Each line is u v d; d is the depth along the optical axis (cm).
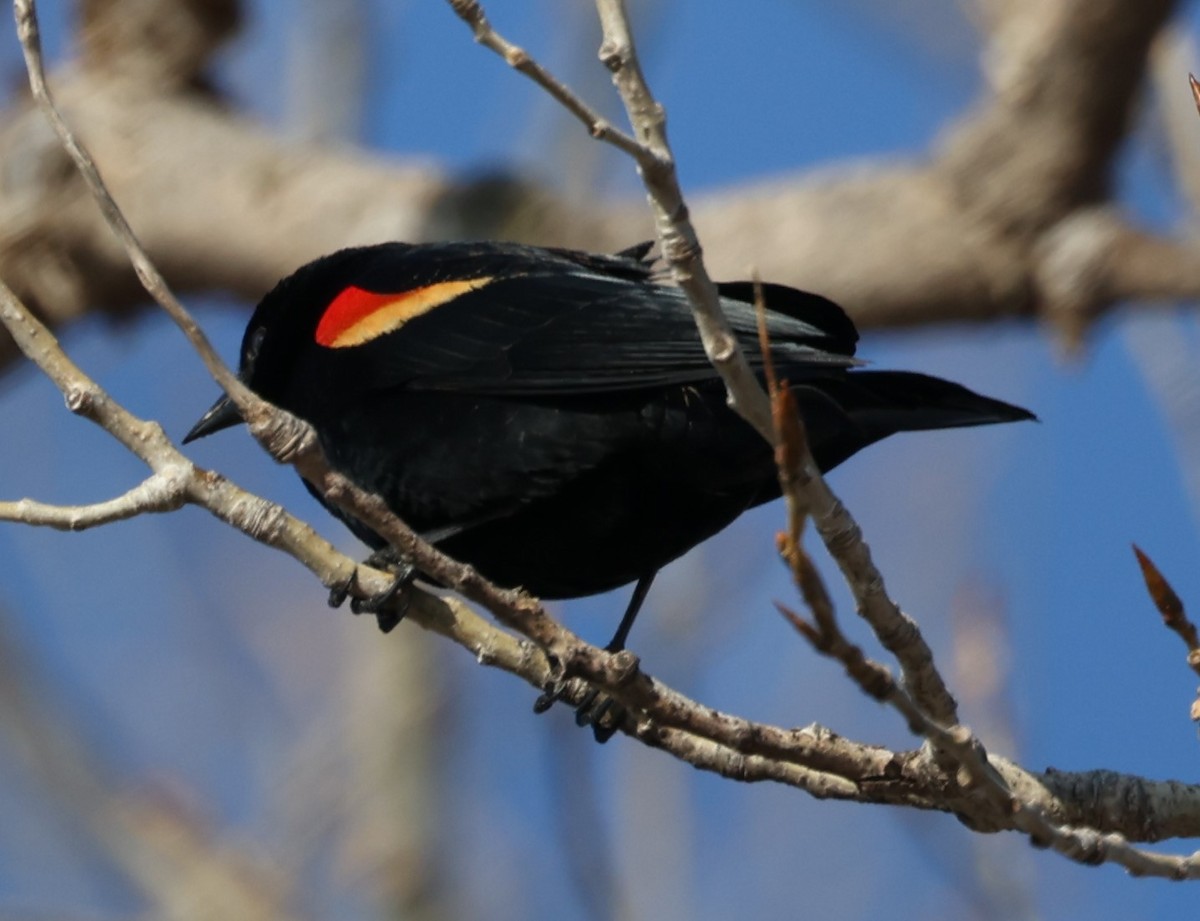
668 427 821
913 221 1246
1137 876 704
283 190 1352
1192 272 1198
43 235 1380
